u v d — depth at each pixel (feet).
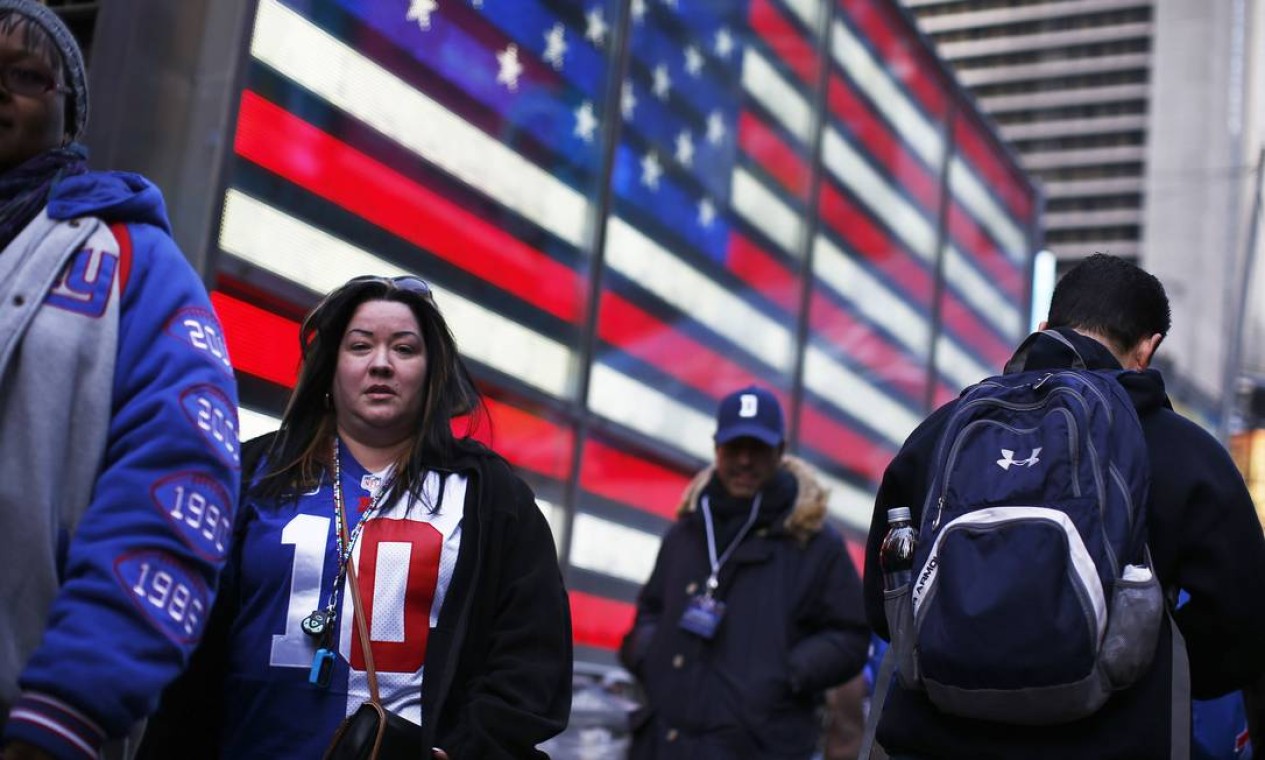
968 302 43.60
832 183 33.71
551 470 22.07
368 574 7.99
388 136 17.89
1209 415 109.29
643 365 24.97
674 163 26.07
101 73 14.02
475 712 7.80
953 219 42.37
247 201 15.33
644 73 24.85
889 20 37.70
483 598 8.25
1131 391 8.27
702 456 27.43
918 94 39.75
